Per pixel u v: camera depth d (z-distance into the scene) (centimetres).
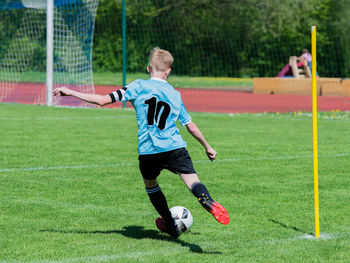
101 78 7644
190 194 1549
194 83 7600
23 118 3447
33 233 1145
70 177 1762
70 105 4444
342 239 1117
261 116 3856
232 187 1645
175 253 1011
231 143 2545
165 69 1057
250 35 8831
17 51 7269
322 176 1823
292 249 1041
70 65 5241
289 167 1980
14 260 963
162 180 1744
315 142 1108
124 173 1838
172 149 1015
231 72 9025
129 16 8538
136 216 1306
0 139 2561
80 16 4941
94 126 3123
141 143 1032
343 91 5988
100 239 1108
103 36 8300
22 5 4534
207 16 8881
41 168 1902
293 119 3678
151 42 8600
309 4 8888
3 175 1775
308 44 9056
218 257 988
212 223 1250
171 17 8831
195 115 3869
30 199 1462
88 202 1439
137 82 1041
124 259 970
